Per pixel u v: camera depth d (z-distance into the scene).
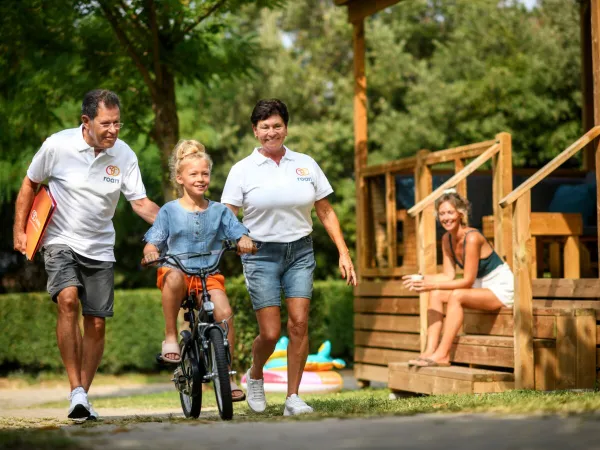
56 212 8.94
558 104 36.28
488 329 12.18
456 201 11.73
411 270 14.64
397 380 12.46
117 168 9.04
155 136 17.70
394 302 15.10
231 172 8.67
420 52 45.69
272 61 42.47
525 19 40.50
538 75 36.53
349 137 40.12
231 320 8.18
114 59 17.42
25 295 24.80
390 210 15.40
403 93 42.06
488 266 11.80
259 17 45.06
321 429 5.97
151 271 36.75
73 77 17.16
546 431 5.34
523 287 10.72
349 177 41.16
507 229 12.72
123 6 16.23
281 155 8.69
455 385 11.09
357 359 16.23
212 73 17.75
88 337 9.17
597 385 10.52
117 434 6.12
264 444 5.32
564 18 40.28
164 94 17.20
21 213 9.03
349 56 44.81
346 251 9.01
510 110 36.25
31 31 16.48
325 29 45.69
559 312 10.77
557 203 16.17
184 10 16.61
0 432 6.43
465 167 12.62
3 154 20.05
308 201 8.62
